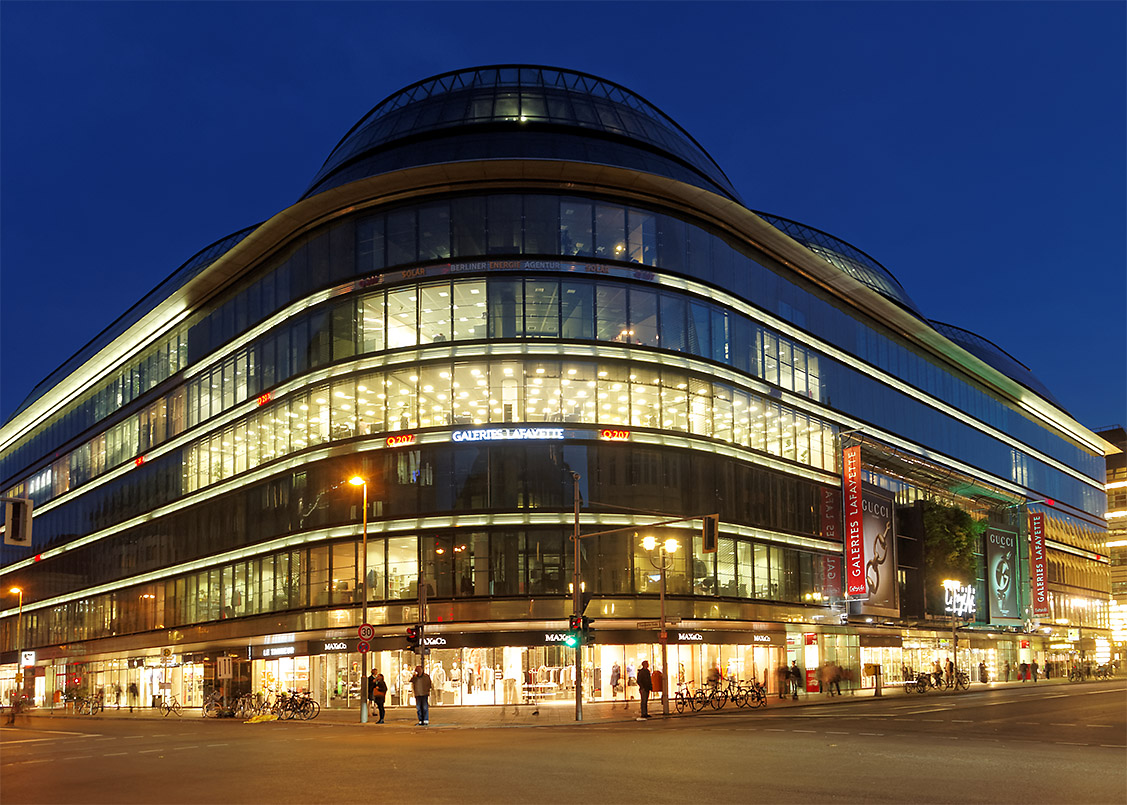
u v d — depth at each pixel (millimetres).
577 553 40156
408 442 52812
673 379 55000
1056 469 102438
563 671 50938
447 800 16078
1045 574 88125
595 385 53156
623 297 54562
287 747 28281
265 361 61000
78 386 85875
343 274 56094
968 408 86938
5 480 101438
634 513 52531
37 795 18266
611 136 58875
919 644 74000
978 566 81188
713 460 55844
